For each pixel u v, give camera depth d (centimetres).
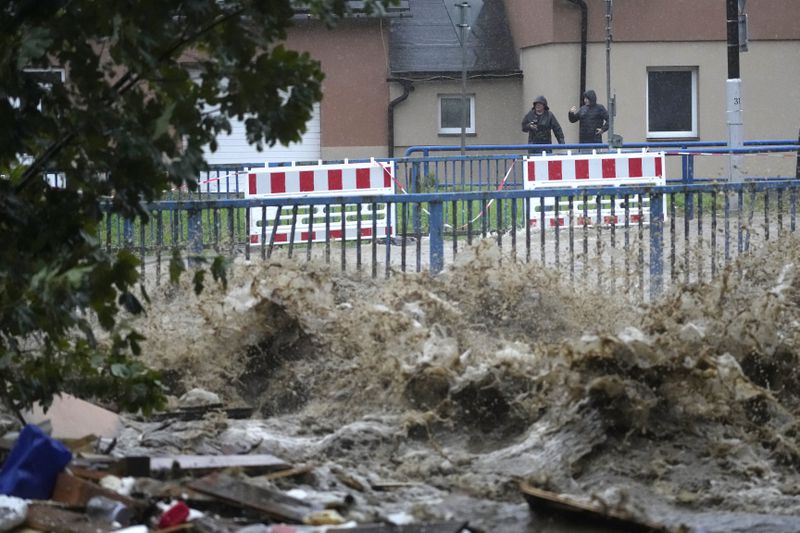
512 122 5125
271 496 907
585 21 4862
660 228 1955
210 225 1944
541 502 940
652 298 1869
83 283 928
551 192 1908
